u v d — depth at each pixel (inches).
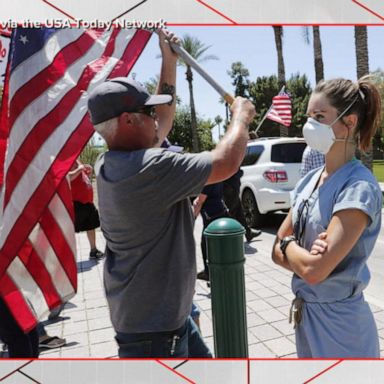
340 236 67.3
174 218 74.2
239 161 71.9
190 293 77.2
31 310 104.4
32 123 103.7
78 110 105.7
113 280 76.8
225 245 82.1
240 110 79.2
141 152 71.0
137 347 76.1
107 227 75.2
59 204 107.4
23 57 105.7
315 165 215.3
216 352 85.4
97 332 159.3
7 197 101.7
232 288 83.0
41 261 106.0
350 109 72.7
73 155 103.9
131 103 72.5
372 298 182.2
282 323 161.3
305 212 75.8
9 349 110.3
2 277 102.4
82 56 109.3
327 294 72.9
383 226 332.2
